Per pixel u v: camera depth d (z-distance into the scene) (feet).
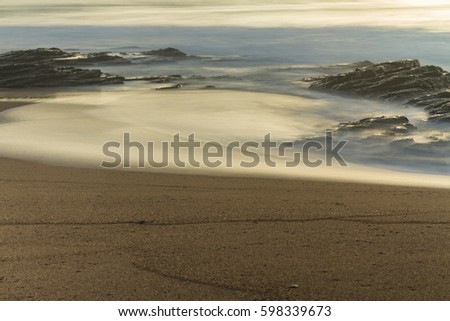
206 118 56.65
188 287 20.35
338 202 30.25
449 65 94.94
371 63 91.56
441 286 20.44
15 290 20.06
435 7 201.26
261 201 30.37
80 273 21.33
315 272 21.44
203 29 144.97
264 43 119.96
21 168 37.73
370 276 21.13
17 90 73.46
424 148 45.14
